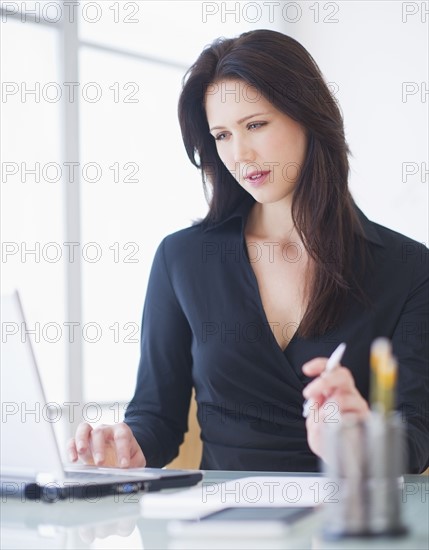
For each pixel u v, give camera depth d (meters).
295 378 1.77
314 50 4.98
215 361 1.82
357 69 4.77
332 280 1.75
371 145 4.70
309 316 1.76
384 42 4.67
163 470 1.41
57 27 4.22
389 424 0.87
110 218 4.42
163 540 0.95
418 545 0.85
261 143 1.77
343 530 0.88
